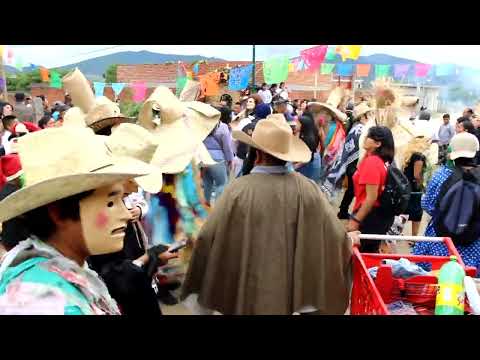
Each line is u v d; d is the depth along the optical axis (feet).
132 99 53.93
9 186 7.07
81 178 4.14
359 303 9.46
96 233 4.44
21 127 20.97
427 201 12.57
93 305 4.32
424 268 10.67
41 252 4.23
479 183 11.78
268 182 9.70
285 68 34.58
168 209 14.15
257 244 9.43
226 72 43.37
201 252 9.84
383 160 13.67
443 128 31.68
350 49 33.81
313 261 9.61
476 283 9.17
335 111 24.73
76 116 12.76
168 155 14.08
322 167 24.34
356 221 13.73
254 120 22.80
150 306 6.48
